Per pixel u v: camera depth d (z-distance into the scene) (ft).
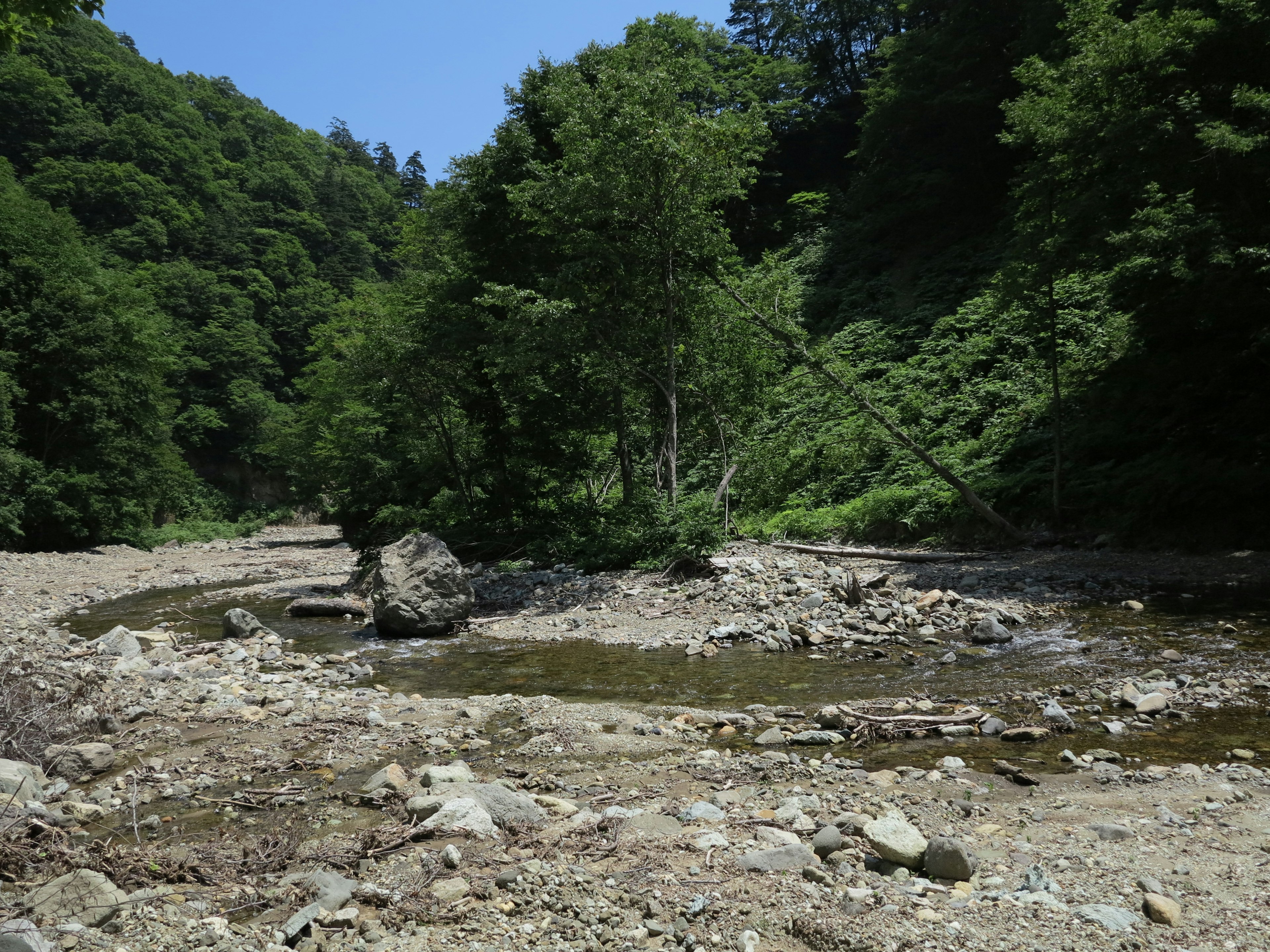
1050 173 50.96
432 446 86.58
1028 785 17.80
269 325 268.62
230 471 226.58
